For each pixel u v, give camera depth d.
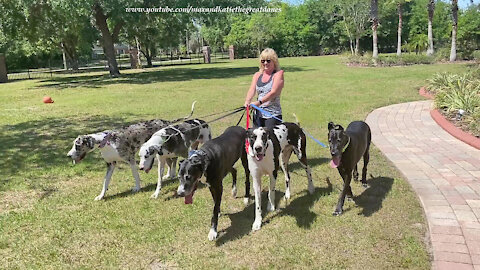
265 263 3.95
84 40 34.91
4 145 9.09
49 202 5.72
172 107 13.25
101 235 4.66
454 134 8.29
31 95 18.31
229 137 4.96
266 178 6.40
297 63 35.19
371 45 54.09
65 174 6.96
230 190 5.99
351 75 21.97
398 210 4.96
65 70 42.88
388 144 8.03
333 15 52.00
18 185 6.45
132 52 39.09
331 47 55.50
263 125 5.65
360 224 4.64
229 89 17.62
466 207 4.91
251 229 4.71
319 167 6.79
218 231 4.69
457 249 3.97
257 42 54.31
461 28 40.00
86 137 5.53
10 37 24.50
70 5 19.69
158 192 5.82
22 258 4.22
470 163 6.57
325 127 9.51
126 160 5.93
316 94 14.95
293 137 5.37
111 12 23.80
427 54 31.77
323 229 4.57
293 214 5.03
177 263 4.05
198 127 6.20
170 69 34.00
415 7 52.03
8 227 4.93
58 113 13.18
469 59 30.48
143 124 6.24
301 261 3.95
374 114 11.02
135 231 4.74
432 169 6.38
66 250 4.36
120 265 4.05
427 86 14.73
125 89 19.08
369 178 6.17
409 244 4.13
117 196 5.91
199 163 4.04
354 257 3.97
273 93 5.44
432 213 4.79
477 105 9.69
